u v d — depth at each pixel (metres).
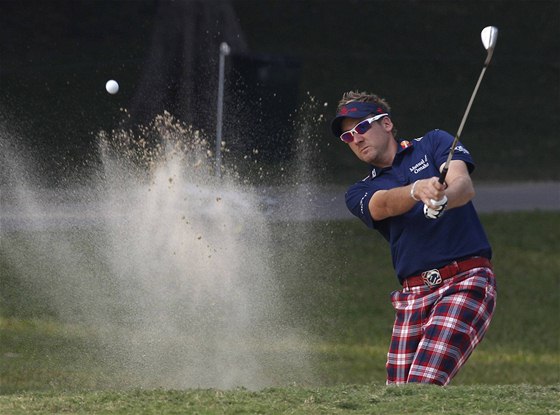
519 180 76.50
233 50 83.25
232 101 69.81
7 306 35.81
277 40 96.31
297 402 14.05
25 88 74.25
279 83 70.94
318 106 85.69
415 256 16.34
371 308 42.97
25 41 83.50
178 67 76.31
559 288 49.06
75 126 66.00
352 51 98.62
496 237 58.94
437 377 15.59
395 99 93.00
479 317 15.93
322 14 102.25
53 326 33.84
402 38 102.69
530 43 105.94
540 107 94.56
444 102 93.75
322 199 61.94
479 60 101.88
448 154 16.39
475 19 107.94
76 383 27.00
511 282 49.78
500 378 34.03
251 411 13.38
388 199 15.93
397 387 14.91
